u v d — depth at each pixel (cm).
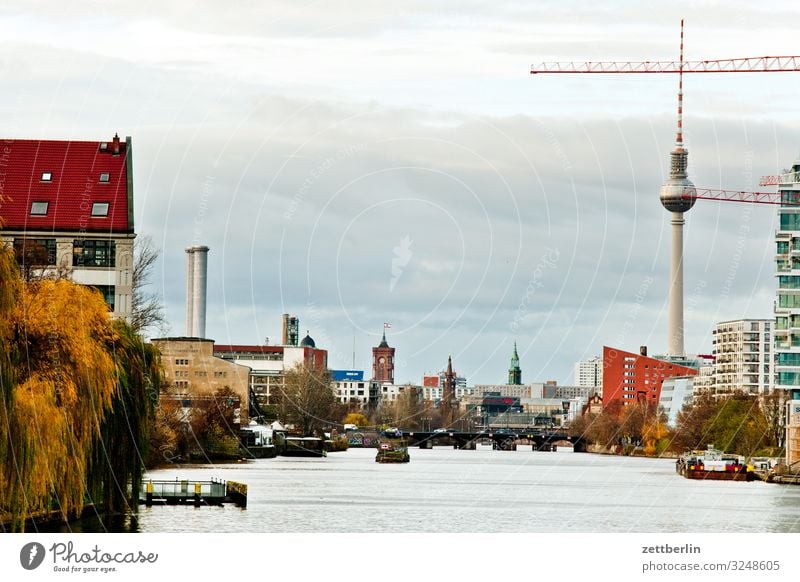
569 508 17462
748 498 19788
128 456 11444
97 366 10231
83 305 10406
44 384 9675
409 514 15975
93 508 10919
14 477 8956
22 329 9744
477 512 16500
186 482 15612
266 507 16100
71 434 9900
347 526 14275
